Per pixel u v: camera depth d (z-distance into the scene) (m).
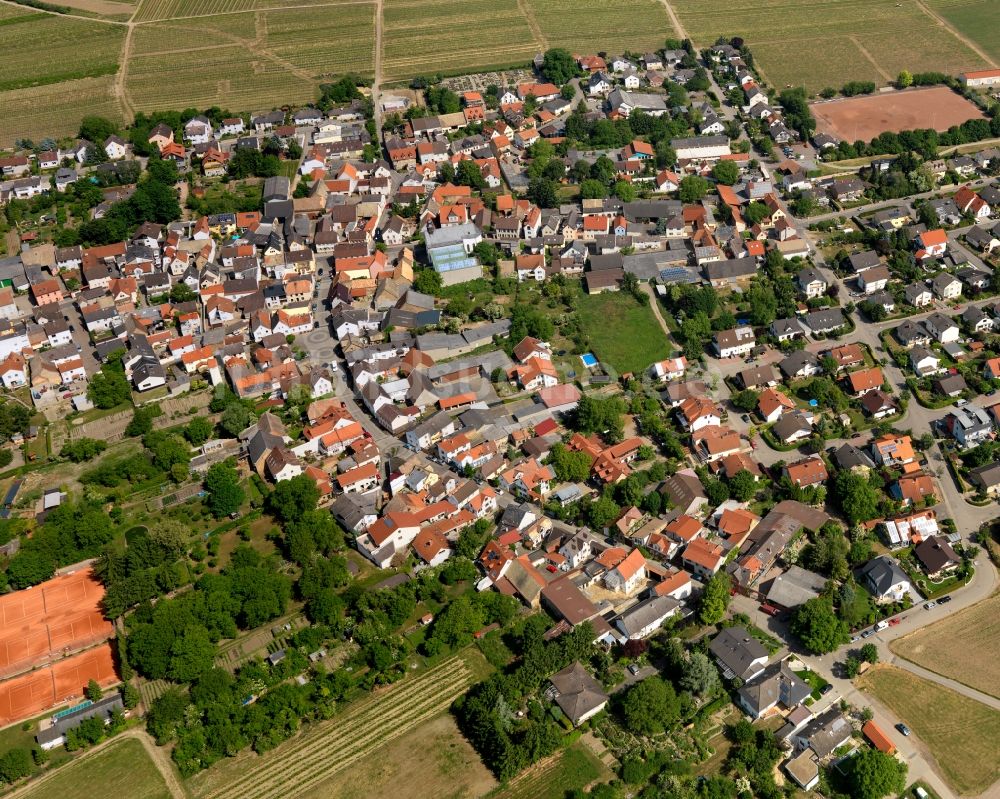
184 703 177.25
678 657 177.50
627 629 185.75
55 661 192.25
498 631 191.50
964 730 167.38
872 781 155.00
